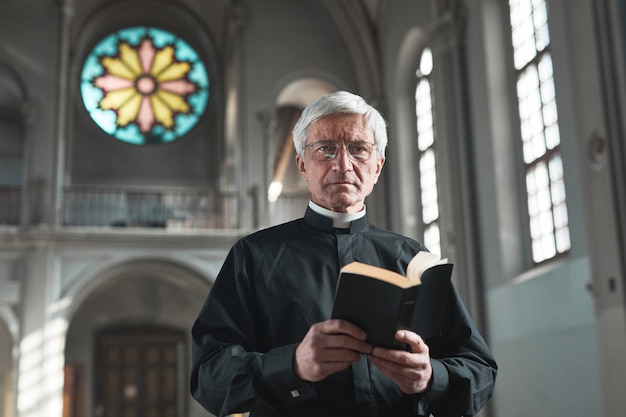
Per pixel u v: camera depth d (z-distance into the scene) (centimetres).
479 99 1580
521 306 1383
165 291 2525
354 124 287
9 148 2453
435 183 1861
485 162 1545
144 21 2545
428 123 1916
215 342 265
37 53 2066
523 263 1456
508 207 1482
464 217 1581
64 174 2347
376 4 2123
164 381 2522
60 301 1917
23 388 1856
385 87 2119
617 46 1053
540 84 1410
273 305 270
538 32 1420
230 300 273
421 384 241
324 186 284
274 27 2217
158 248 1997
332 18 2230
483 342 285
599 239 1066
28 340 1880
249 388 245
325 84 2212
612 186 1041
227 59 2464
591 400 1155
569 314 1224
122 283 2497
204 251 2014
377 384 258
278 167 2516
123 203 2362
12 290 1905
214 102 2544
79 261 1959
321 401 255
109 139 2456
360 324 229
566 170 1254
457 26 1652
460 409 256
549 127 1374
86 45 2511
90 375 2475
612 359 1027
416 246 291
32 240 1922
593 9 1091
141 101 2512
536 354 1328
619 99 1049
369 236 287
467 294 1550
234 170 2253
